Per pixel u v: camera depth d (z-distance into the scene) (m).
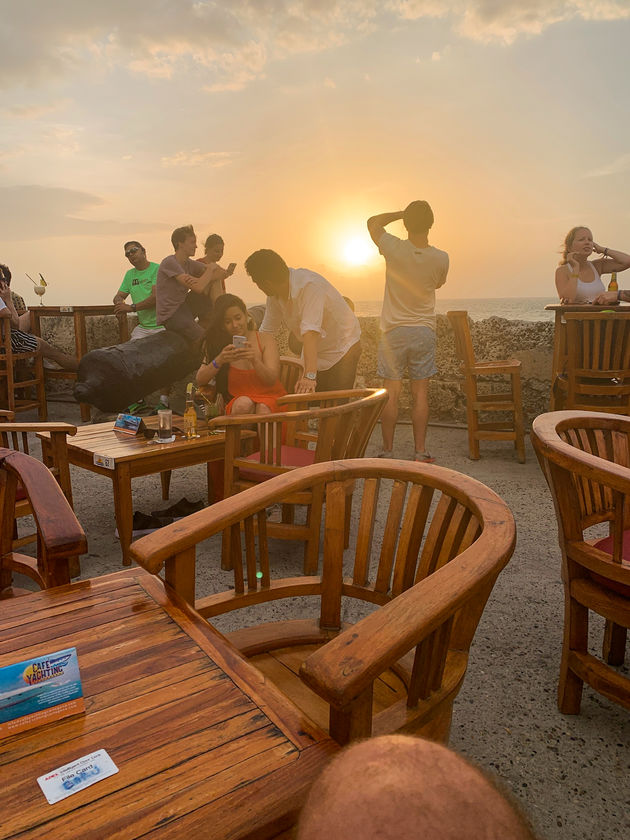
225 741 0.81
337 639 0.83
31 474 1.53
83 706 0.87
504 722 2.02
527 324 6.50
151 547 1.21
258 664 1.46
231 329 4.00
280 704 0.89
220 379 4.18
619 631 2.25
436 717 1.08
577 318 4.59
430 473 1.40
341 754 0.25
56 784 0.74
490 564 1.00
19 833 0.68
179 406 7.59
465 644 1.20
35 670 0.84
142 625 1.09
